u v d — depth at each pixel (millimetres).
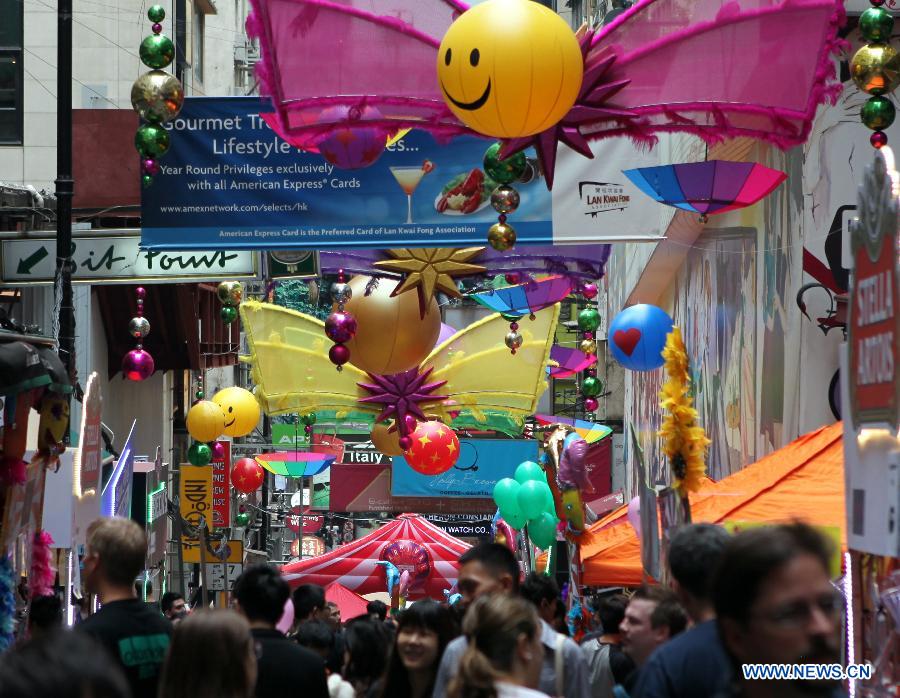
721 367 41594
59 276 31578
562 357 60344
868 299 10633
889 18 17906
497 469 90062
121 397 61531
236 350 74188
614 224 29734
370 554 52500
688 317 50375
